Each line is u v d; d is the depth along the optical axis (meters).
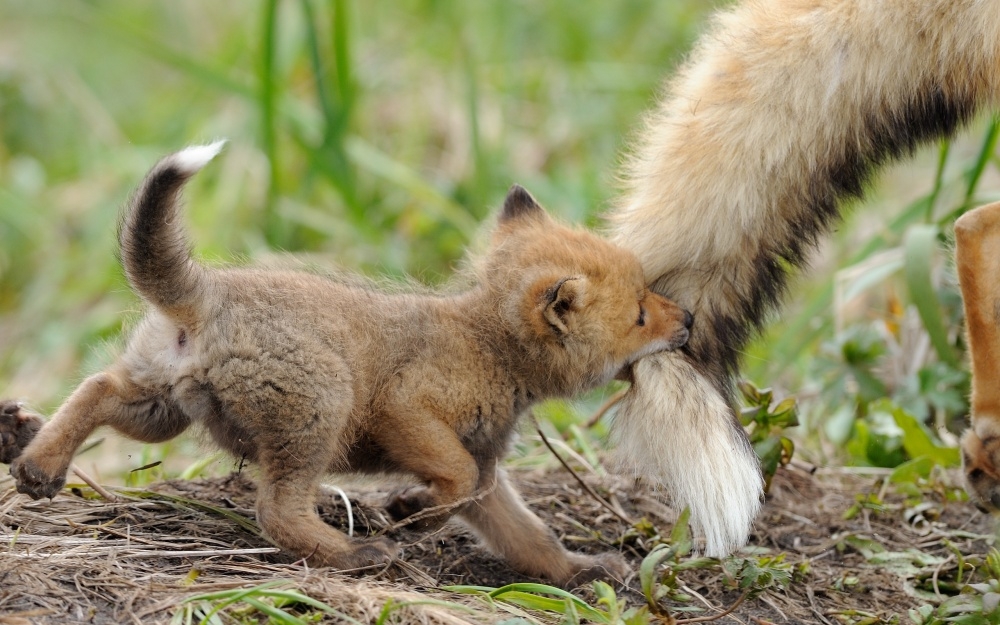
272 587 7.42
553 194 17.09
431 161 18.50
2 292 17.52
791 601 8.87
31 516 8.49
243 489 9.66
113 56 22.16
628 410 9.23
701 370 9.38
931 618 8.34
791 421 10.25
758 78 9.12
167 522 8.70
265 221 16.67
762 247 9.39
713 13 10.34
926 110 9.31
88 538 8.17
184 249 7.79
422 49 19.69
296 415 7.89
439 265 16.61
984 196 12.49
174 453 12.22
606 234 10.28
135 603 7.32
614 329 9.05
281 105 17.02
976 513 10.39
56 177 19.23
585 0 20.92
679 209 9.24
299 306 8.04
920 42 8.96
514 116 19.33
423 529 8.50
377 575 8.05
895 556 9.55
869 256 13.38
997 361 9.04
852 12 9.00
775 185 9.25
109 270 16.53
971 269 9.05
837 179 9.44
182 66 16.69
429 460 8.33
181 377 7.93
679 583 8.91
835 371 12.12
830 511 10.66
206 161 7.67
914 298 11.37
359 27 20.05
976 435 9.20
